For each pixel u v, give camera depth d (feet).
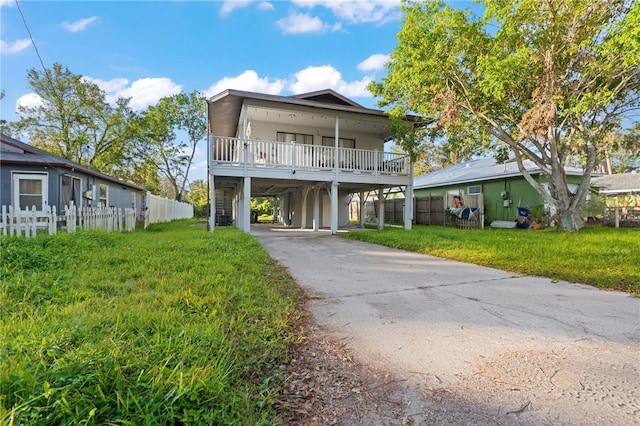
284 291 13.24
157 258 16.55
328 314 10.81
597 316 10.65
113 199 63.98
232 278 13.32
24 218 20.74
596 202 50.37
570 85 32.17
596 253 21.26
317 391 6.31
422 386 6.50
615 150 87.61
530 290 13.99
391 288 14.34
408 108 37.04
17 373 4.85
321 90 42.29
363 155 41.96
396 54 36.01
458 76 33.63
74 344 6.47
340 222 58.54
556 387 6.44
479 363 7.44
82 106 76.69
